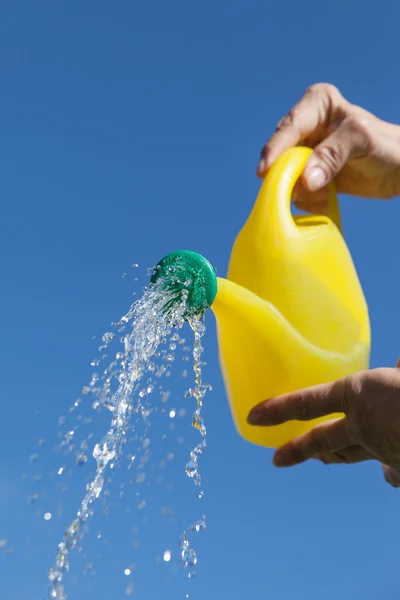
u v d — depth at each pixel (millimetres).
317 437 1062
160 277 1047
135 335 1053
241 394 1089
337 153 1151
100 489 1037
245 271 1092
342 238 1137
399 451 1011
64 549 1021
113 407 1054
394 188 1220
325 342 1077
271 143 1172
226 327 1074
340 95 1204
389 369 1013
